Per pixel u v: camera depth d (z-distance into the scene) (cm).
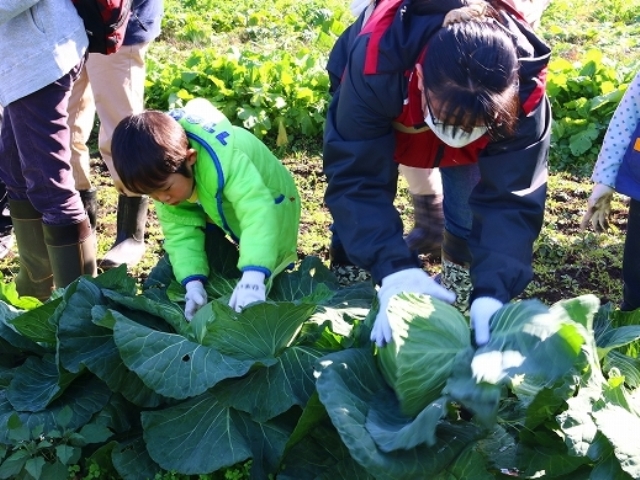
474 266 281
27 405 304
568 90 679
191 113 319
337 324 313
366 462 240
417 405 261
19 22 359
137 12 456
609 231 532
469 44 234
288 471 282
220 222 331
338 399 254
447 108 237
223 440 284
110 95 465
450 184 354
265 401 286
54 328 324
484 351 249
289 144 673
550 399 254
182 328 307
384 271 279
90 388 311
